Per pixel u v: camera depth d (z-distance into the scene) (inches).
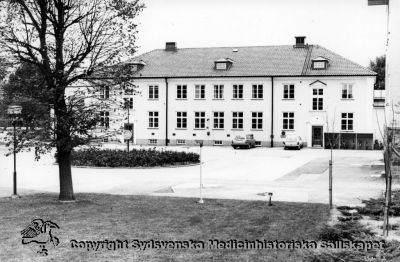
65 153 660.1
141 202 655.1
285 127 2203.5
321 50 2304.4
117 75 629.3
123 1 616.4
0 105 600.1
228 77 2250.2
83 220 524.1
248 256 383.6
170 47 2490.2
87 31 616.1
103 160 1219.2
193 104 2300.7
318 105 2158.0
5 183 927.7
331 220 526.6
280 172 1135.6
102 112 643.5
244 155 1692.9
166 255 386.9
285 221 521.0
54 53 619.5
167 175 1064.2
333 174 1079.0
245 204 639.1
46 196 718.5
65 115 610.2
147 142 2356.1
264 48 2395.4
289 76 2175.2
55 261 371.6
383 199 652.7
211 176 1051.3
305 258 370.0
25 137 594.2
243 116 2247.8
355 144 2075.5
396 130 895.7
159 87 2335.1
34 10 613.9
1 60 587.8
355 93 2105.1
